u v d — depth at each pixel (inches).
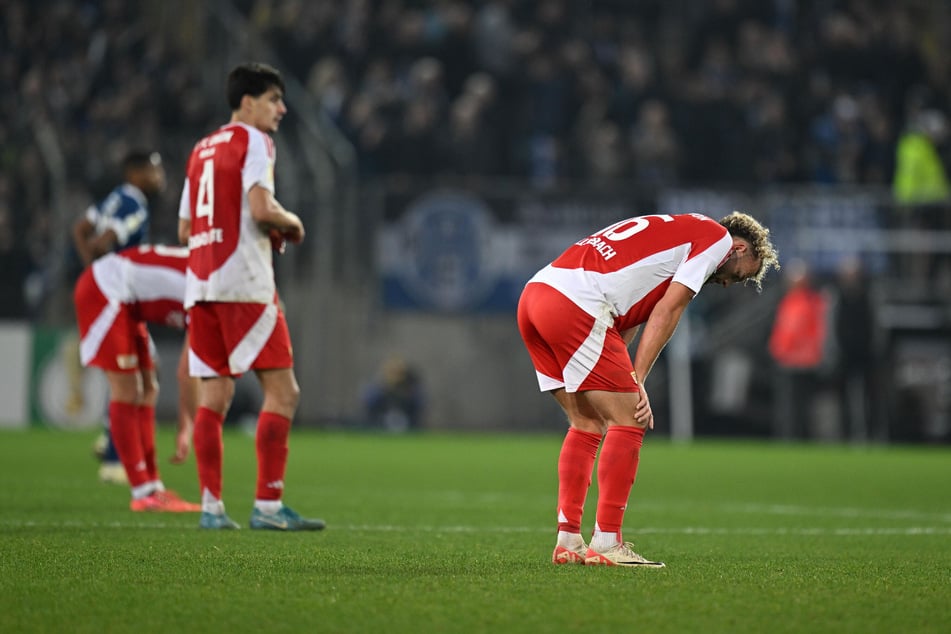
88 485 1192.8
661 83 2920.8
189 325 856.9
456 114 2682.1
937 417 2455.7
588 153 2753.4
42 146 2466.8
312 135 2546.8
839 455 2096.5
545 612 504.4
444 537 826.2
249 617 490.0
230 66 2822.3
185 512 960.9
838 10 3201.3
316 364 2346.2
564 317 660.1
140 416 988.6
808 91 2997.0
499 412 2399.1
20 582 569.0
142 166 1062.4
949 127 3105.3
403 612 502.6
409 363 2364.7
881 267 2444.6
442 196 2361.0
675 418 2426.2
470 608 512.4
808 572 654.5
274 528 837.8
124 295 984.3
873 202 2439.7
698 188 2401.6
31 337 2283.5
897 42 3159.5
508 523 952.9
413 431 2370.8
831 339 2433.6
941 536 906.1
